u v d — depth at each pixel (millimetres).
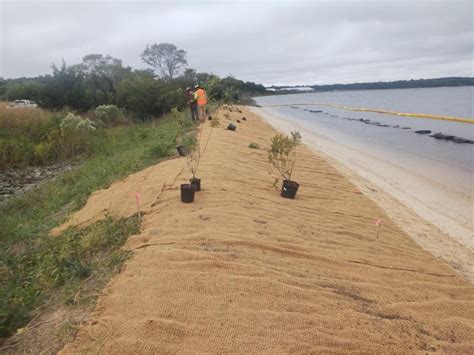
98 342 3020
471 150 16750
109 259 4543
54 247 5574
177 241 4730
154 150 9977
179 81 28516
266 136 17688
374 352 3229
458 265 5793
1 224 7922
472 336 3711
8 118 16906
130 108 23859
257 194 7121
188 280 3850
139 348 2934
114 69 32344
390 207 8453
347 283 4355
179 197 6309
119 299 3574
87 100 24844
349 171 11961
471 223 7801
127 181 8086
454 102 66562
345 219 6812
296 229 5766
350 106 59000
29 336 3301
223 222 5355
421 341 3508
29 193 10672
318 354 3094
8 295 4141
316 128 26297
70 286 4055
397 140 20078
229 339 3129
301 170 10672
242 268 4184
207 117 17750
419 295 4414
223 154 9977
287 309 3623
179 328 3178
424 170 12703
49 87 24531
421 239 6727
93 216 6504
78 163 14320
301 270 4469
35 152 14453
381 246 5836
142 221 5648
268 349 3064
